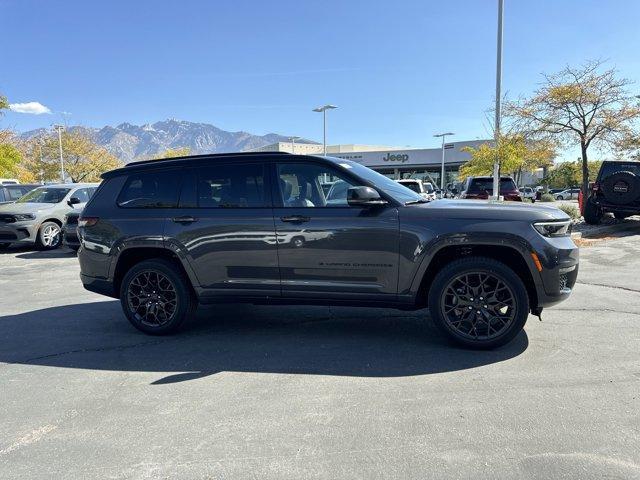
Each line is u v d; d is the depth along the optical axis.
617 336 4.92
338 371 4.19
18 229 12.46
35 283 8.62
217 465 2.82
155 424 3.32
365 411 3.44
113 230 5.32
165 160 5.34
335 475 2.70
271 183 4.95
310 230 4.73
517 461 2.79
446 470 2.72
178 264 5.25
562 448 2.91
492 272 4.45
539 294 4.42
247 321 5.79
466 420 3.27
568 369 4.09
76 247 11.42
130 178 5.43
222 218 4.97
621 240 12.11
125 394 3.82
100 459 2.92
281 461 2.85
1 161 22.69
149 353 4.77
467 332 4.62
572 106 16.17
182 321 5.25
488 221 4.43
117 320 6.03
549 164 43.72
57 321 6.01
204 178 5.15
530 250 4.34
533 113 16.98
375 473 2.71
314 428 3.21
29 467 2.86
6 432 3.27
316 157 4.91
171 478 2.71
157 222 5.18
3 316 6.30
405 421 3.28
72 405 3.65
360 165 5.37
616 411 3.35
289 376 4.11
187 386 3.95
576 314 5.72
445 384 3.86
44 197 13.70
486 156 24.31
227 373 4.21
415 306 4.77
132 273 5.30
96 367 4.43
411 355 4.53
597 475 2.64
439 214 4.53
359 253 4.65
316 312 6.11
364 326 5.49
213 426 3.28
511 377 3.96
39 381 4.13
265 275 4.92
